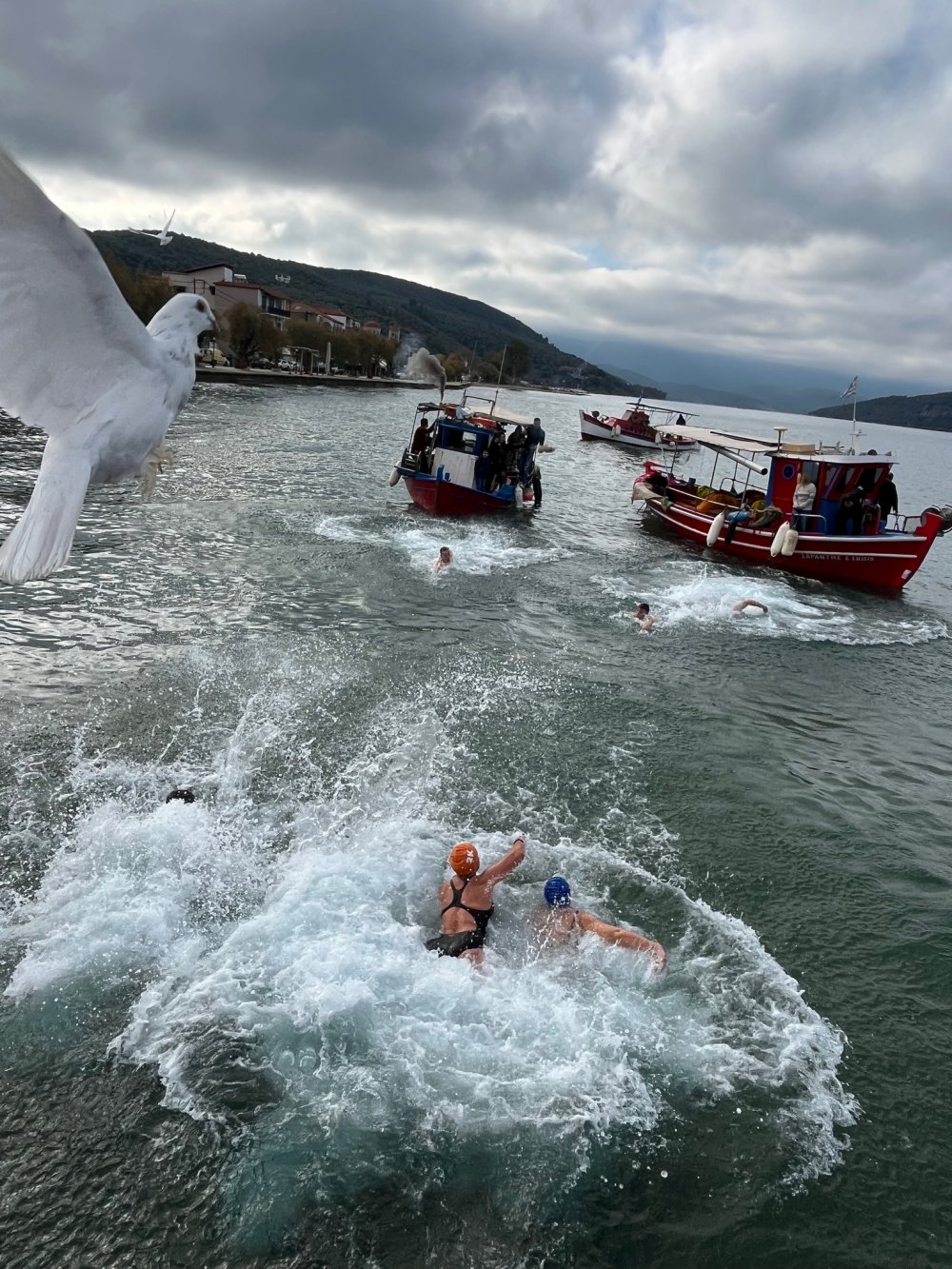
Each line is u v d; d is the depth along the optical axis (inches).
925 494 1963.6
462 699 490.3
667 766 433.7
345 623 600.7
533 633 623.2
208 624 571.8
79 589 611.8
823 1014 278.7
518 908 316.5
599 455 2052.2
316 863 328.2
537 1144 221.9
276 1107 226.4
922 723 535.2
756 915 326.6
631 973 288.5
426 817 370.3
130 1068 234.5
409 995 266.7
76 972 265.6
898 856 374.6
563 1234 201.0
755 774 435.5
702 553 955.3
